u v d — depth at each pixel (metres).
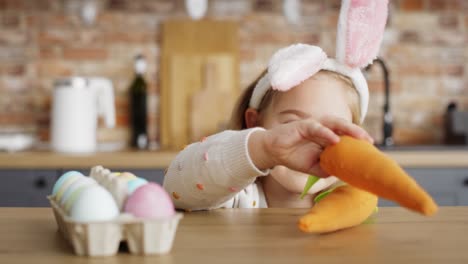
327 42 2.71
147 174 2.09
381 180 0.51
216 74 2.67
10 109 2.63
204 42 2.68
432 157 2.11
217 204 0.77
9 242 0.51
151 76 2.67
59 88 2.24
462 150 2.35
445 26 2.75
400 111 2.75
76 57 2.65
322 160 0.57
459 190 2.13
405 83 2.75
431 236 0.53
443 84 2.76
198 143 0.79
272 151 0.63
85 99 2.23
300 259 0.44
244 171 0.69
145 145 2.55
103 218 0.47
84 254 0.46
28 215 0.66
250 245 0.49
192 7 2.50
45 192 2.08
